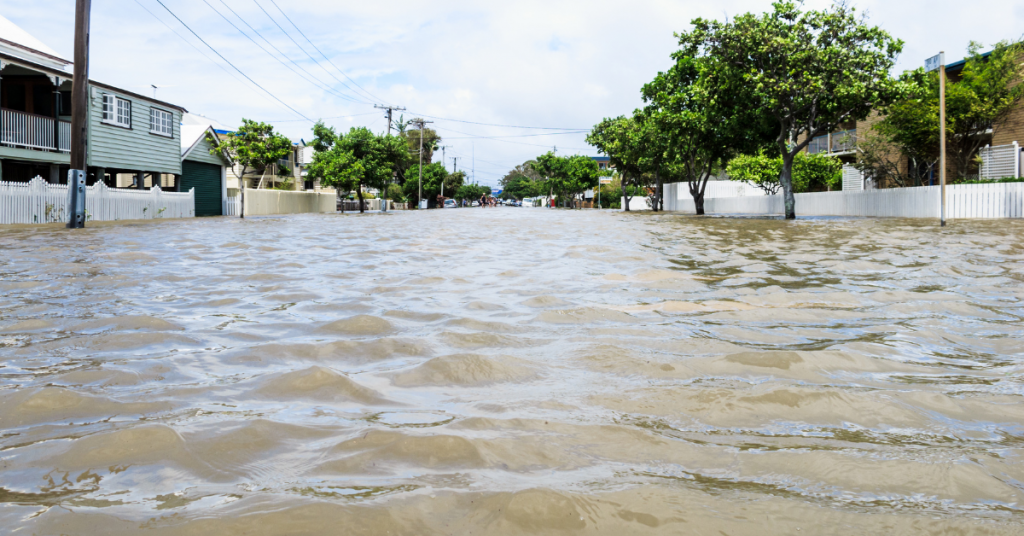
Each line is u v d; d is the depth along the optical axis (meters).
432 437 2.11
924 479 1.83
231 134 30.48
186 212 28.50
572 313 4.47
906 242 10.91
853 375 2.95
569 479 1.82
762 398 2.55
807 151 40.38
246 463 1.92
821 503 1.68
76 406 2.46
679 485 1.79
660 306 4.78
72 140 16.41
